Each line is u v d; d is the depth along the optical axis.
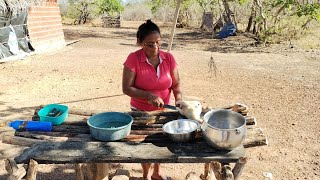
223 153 2.08
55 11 13.23
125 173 2.81
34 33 11.68
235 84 7.60
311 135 4.69
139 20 34.22
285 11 17.34
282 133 4.76
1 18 9.98
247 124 2.55
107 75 8.38
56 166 3.78
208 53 12.52
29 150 2.15
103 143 2.23
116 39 17.84
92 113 2.73
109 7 30.75
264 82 7.77
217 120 2.31
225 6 19.58
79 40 16.52
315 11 13.91
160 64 2.74
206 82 7.76
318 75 8.44
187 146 2.18
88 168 2.80
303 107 5.93
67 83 7.60
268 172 3.69
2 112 5.55
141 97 2.66
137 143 2.23
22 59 10.42
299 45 13.85
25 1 10.37
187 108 2.48
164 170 3.71
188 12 26.34
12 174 2.04
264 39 14.94
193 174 2.61
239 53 12.52
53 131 2.43
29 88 7.16
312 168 3.79
